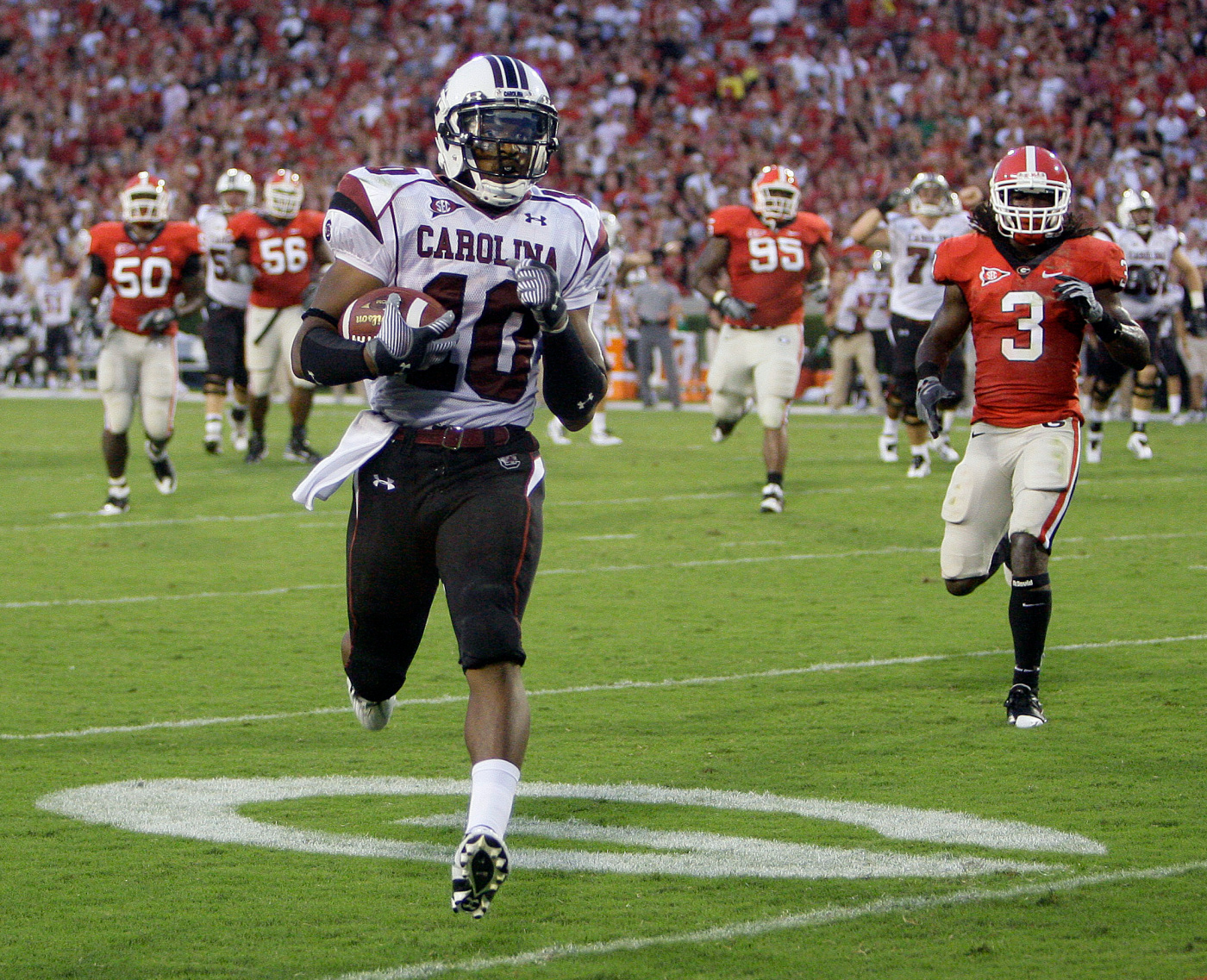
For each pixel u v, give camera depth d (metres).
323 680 21.23
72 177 99.44
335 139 100.12
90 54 106.31
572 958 11.51
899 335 43.44
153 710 19.59
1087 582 28.12
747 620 25.12
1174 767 16.69
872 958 11.44
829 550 31.89
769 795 15.88
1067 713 19.14
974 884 13.09
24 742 18.08
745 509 37.84
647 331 72.31
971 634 23.98
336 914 12.56
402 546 13.30
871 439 56.19
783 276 36.88
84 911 12.64
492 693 12.40
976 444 19.64
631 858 13.91
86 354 89.25
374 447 13.23
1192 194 86.50
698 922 12.25
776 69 97.62
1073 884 13.05
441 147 13.55
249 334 46.75
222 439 55.59
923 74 96.94
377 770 16.97
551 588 27.97
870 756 17.31
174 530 34.97
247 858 14.04
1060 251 19.23
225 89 105.19
